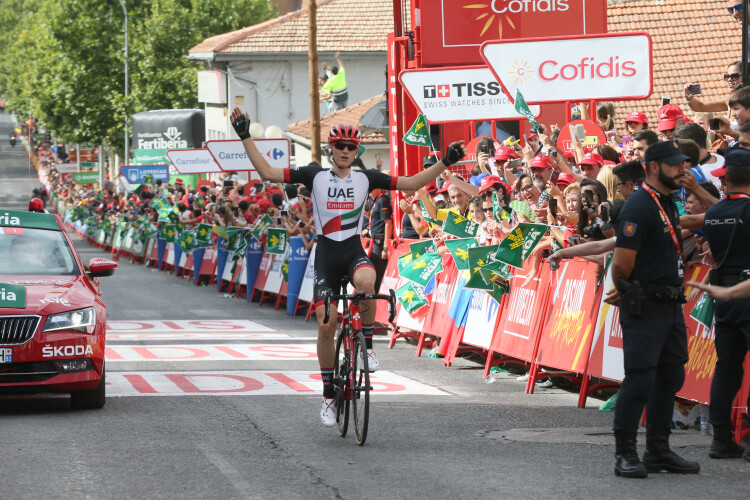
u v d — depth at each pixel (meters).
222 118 74.75
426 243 21.23
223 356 20.84
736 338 11.25
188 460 11.21
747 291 9.67
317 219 12.76
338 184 12.57
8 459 11.26
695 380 12.73
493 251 17.45
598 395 16.11
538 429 13.23
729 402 11.36
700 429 13.16
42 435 12.68
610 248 11.55
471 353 21.23
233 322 27.80
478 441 12.41
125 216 69.25
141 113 83.62
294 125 59.47
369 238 26.48
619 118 44.97
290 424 13.47
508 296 18.02
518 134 28.02
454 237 19.98
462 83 23.83
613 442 12.34
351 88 70.94
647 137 13.90
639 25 49.00
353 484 10.08
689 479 10.35
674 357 10.66
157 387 16.84
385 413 14.43
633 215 10.50
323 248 12.74
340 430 12.87
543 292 16.73
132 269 54.34
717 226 11.23
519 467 10.88
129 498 9.53
